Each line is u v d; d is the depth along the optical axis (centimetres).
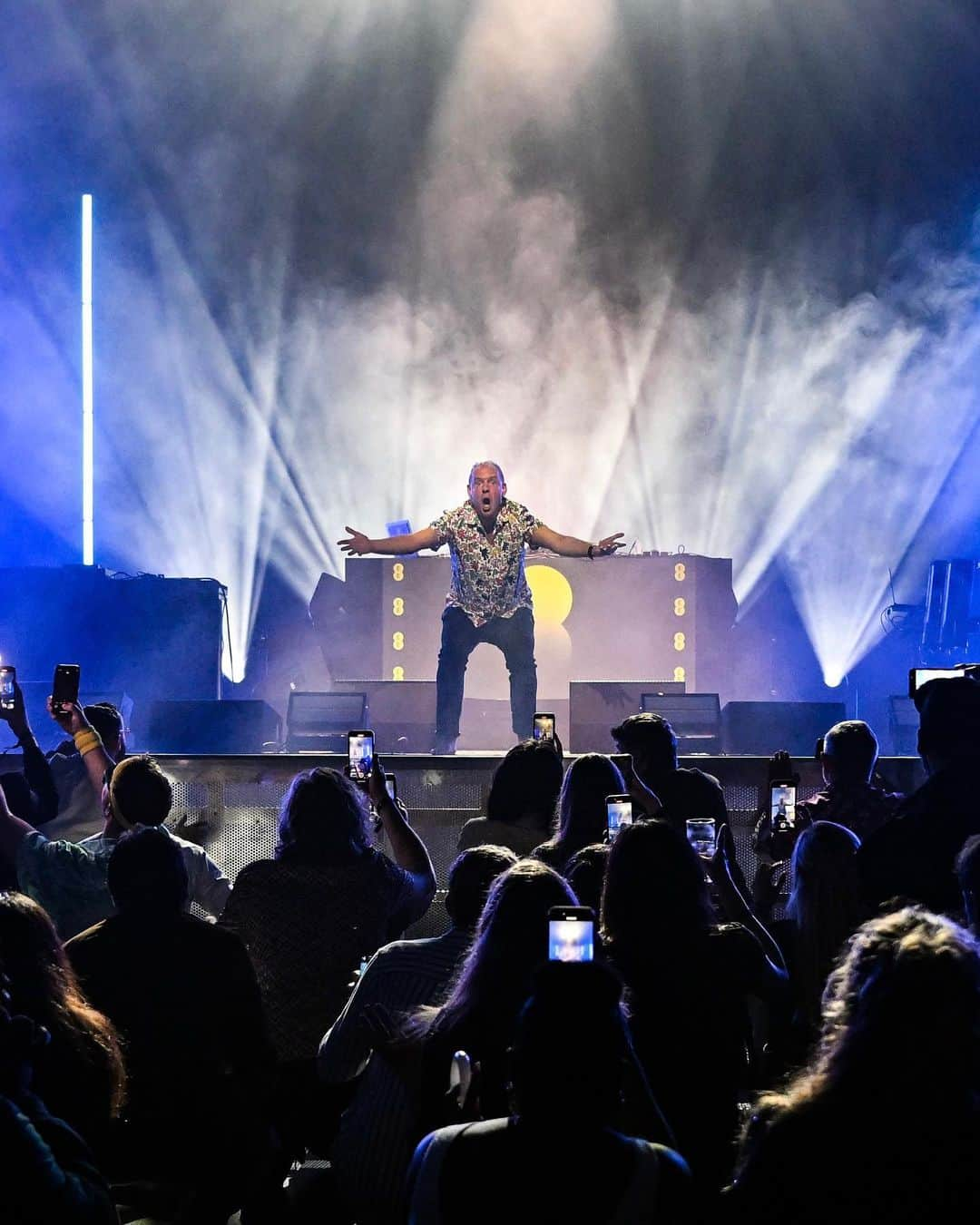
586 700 855
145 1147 325
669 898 316
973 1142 204
